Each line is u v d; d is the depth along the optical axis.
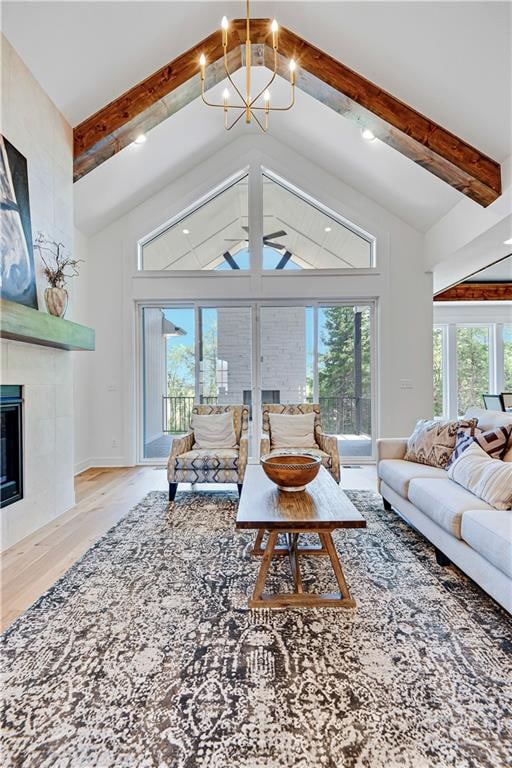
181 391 5.17
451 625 1.69
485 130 3.17
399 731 1.18
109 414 4.98
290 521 1.76
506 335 7.72
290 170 4.98
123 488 3.92
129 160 4.15
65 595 1.94
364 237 5.13
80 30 2.79
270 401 5.13
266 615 1.76
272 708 1.26
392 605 1.84
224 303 5.11
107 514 3.14
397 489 2.77
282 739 1.16
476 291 7.02
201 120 4.26
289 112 4.35
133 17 2.90
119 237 4.97
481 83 2.88
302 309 5.14
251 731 1.18
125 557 2.35
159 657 1.50
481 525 1.78
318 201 5.02
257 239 5.01
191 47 3.40
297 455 2.43
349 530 2.76
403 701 1.29
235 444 3.81
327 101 3.54
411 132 3.36
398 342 5.00
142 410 5.16
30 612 1.80
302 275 5.01
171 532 2.73
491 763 1.09
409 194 4.45
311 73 3.39
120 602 1.87
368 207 4.99
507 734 1.17
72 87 3.13
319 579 2.08
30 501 2.78
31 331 2.49
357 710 1.25
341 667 1.44
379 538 2.62
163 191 4.97
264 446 3.52
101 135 3.44
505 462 2.24
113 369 4.97
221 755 1.11
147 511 3.19
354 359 5.16
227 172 4.98
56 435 3.14
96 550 2.45
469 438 2.61
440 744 1.14
